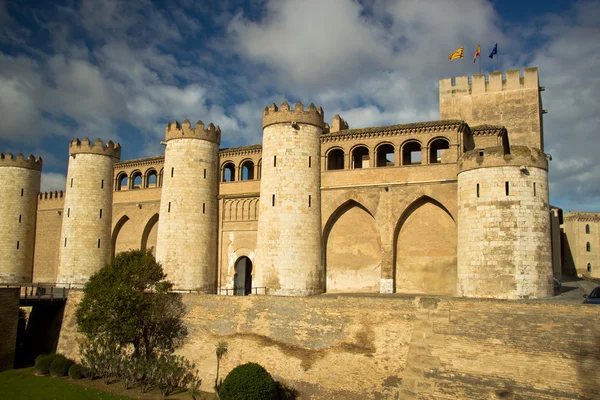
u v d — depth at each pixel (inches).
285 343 1365.7
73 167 2406.5
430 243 1644.9
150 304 1533.0
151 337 1560.0
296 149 1790.1
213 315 1503.4
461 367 1100.5
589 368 978.1
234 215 2044.8
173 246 1983.3
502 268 1355.8
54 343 1834.4
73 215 2358.5
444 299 1173.1
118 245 2394.2
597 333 994.7
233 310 1476.4
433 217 1653.5
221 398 1258.0
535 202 1379.2
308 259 1745.8
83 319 1517.0
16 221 2714.1
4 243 2674.7
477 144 1721.2
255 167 2036.2
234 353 1430.9
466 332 1122.7
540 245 1369.3
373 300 1264.8
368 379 1221.1
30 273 2748.5
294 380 1321.4
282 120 1804.9
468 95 2223.2
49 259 2696.9
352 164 1793.8
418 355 1160.2
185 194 2011.6
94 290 1534.2
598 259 3169.3
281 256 1732.3
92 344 1627.7
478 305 1131.9
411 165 1679.4
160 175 2297.0
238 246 2015.3
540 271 1358.3
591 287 1856.5
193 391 1384.1
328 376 1277.1
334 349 1289.4
